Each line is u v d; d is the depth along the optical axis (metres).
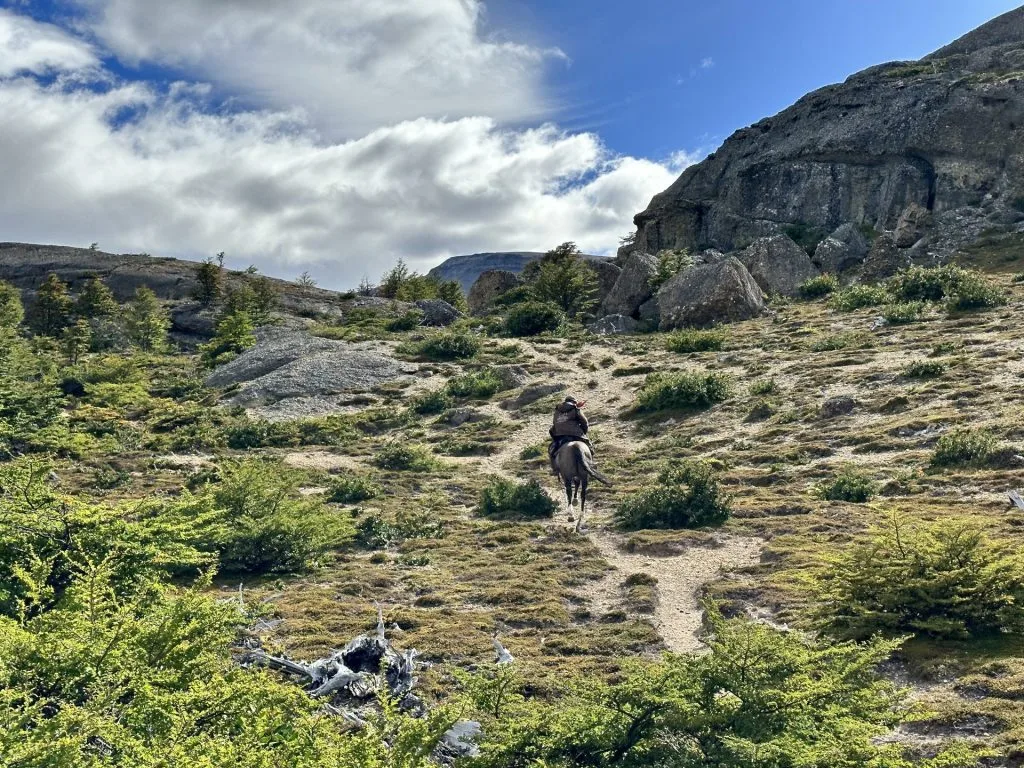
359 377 53.25
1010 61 91.19
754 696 7.96
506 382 49.19
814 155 90.56
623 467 32.69
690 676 8.31
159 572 11.98
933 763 7.86
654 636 15.10
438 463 36.16
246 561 21.05
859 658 9.03
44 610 10.29
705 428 36.53
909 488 23.94
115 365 57.03
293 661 13.23
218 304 89.31
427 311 81.06
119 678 7.85
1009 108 81.06
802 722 7.79
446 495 30.86
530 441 39.28
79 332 73.19
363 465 36.44
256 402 51.00
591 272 78.81
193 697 8.11
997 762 9.48
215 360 64.62
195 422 45.19
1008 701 10.92
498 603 17.52
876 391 35.88
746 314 61.25
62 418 41.38
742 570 18.66
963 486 23.34
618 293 71.69
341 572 20.52
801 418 34.78
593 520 25.59
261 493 22.84
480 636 15.28
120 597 10.59
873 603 14.29
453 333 60.34
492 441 39.66
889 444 28.83
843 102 93.75
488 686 9.06
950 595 13.66
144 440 40.38
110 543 11.70
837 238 77.88
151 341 76.88
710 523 23.23
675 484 24.69
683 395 40.00
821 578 15.38
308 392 51.38
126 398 51.06
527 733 7.95
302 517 22.23
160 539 12.19
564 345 59.03
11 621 8.83
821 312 58.25
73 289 107.06
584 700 8.30
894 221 82.31
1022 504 20.55
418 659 14.27
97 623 8.80
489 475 34.09
